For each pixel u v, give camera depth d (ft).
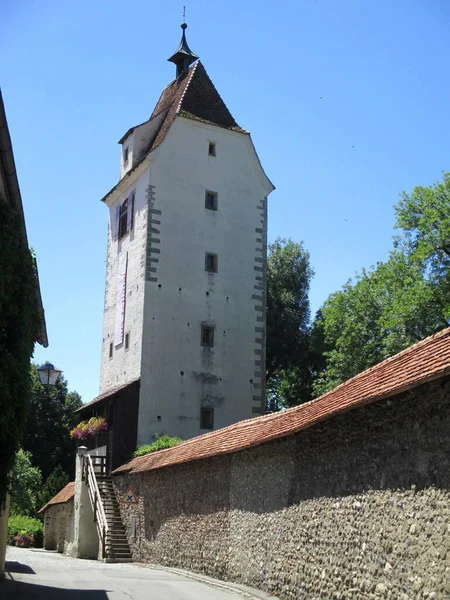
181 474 73.31
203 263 114.01
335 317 124.98
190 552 68.39
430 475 34.81
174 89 129.18
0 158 38.73
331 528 44.09
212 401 109.81
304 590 46.47
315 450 47.62
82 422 115.55
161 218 112.37
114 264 122.93
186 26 134.82
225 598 48.11
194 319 111.24
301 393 158.51
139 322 109.09
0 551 56.65
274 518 52.54
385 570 37.50
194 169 116.57
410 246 111.96
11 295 45.14
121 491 94.84
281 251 164.14
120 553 86.33
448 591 32.04
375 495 39.55
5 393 43.24
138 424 104.47
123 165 126.00
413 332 104.68
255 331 115.44
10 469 46.96
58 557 97.45
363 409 40.52
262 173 121.90
